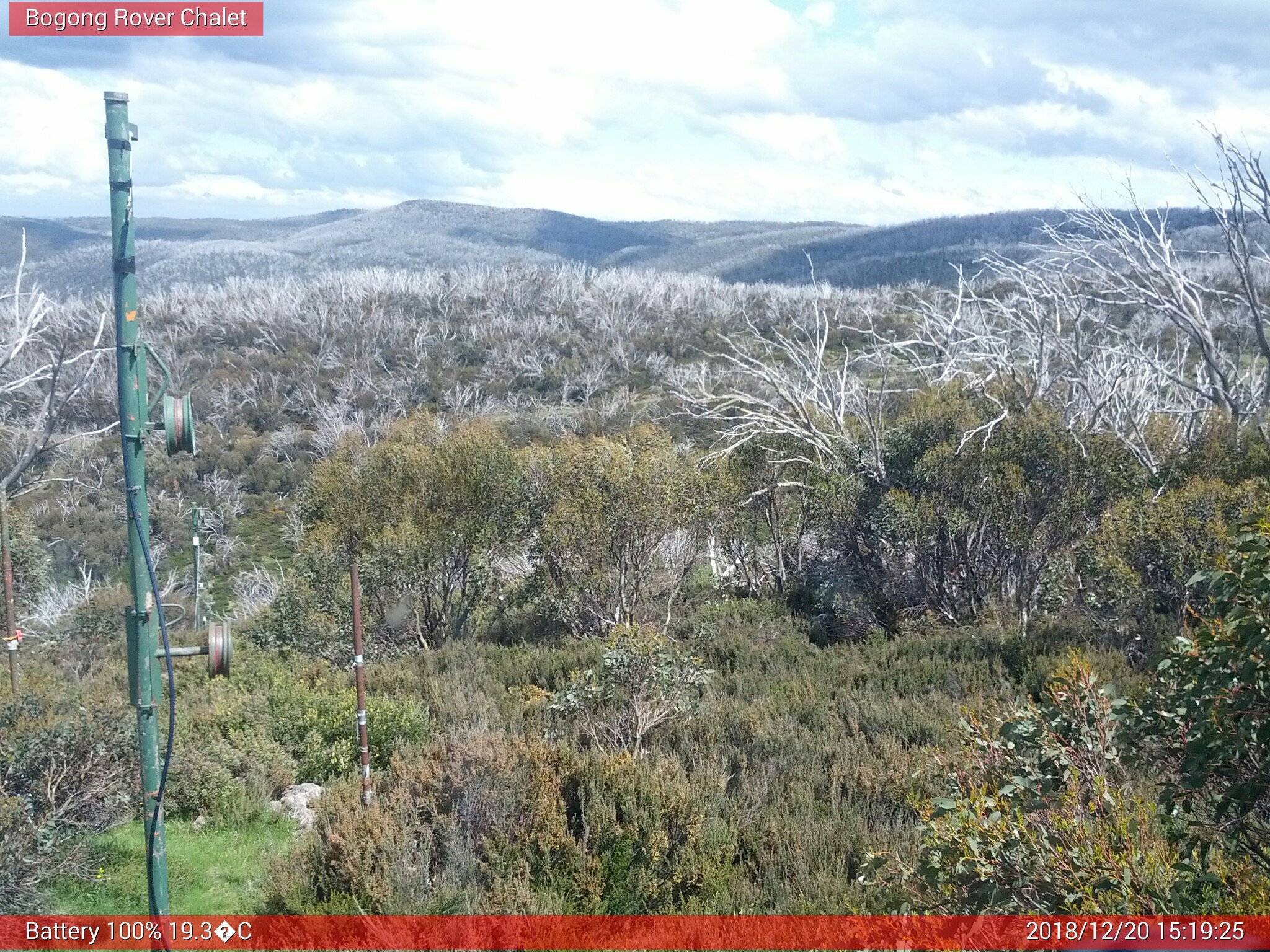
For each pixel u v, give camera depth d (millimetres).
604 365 45156
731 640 11766
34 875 5246
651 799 5504
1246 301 11586
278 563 24797
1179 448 12242
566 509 13016
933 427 12703
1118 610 9281
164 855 3973
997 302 14344
